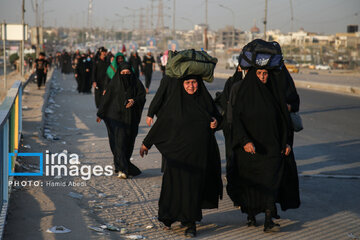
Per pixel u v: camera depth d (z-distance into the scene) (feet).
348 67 329.93
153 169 36.63
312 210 27.61
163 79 24.16
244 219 25.68
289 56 366.84
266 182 23.06
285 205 24.25
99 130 53.06
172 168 22.85
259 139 23.20
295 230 24.11
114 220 24.32
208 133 23.04
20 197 25.94
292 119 24.79
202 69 22.67
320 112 74.79
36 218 22.89
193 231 22.56
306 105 84.43
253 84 23.34
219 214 26.53
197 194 22.65
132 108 33.88
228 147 29.09
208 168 23.45
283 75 24.04
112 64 40.57
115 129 33.68
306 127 59.72
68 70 192.34
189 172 22.65
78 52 134.00
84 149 42.52
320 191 31.60
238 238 22.63
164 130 23.22
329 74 222.48
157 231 23.21
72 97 91.97
